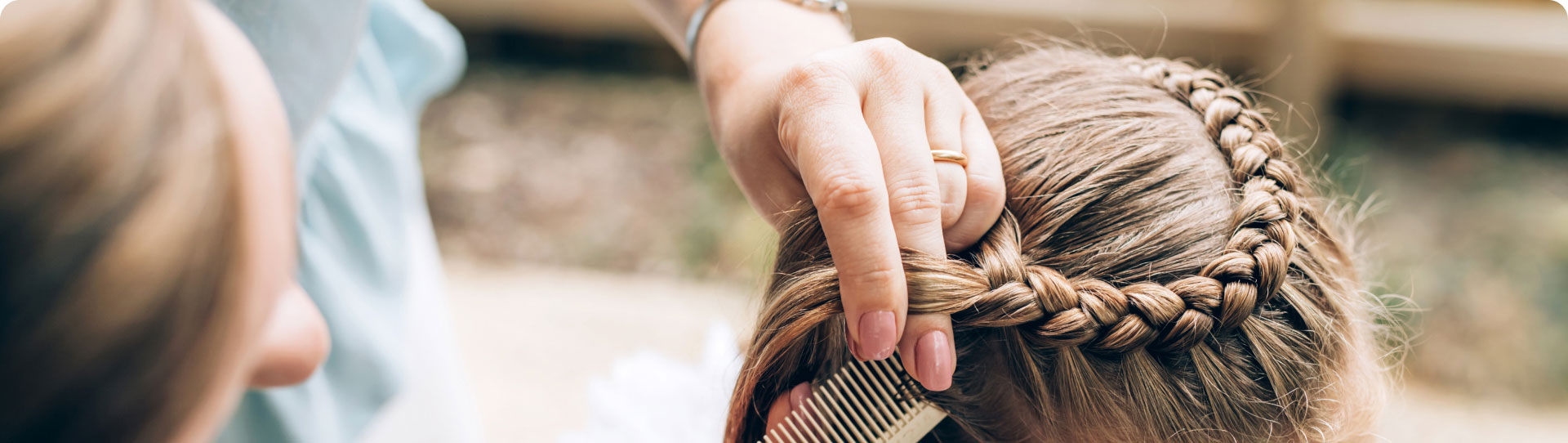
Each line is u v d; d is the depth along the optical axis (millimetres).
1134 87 566
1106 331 494
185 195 338
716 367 898
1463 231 1707
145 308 330
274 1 584
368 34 759
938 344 485
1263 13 1756
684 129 1958
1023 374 520
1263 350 512
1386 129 1971
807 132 500
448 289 1576
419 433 849
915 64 526
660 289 1610
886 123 508
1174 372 509
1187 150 538
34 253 314
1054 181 526
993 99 578
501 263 1658
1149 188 524
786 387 538
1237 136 546
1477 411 1416
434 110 1998
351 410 728
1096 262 513
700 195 1790
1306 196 577
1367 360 589
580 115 2000
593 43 2184
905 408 520
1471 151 1911
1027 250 519
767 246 579
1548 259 1645
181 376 342
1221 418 514
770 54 600
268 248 357
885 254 474
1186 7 1813
